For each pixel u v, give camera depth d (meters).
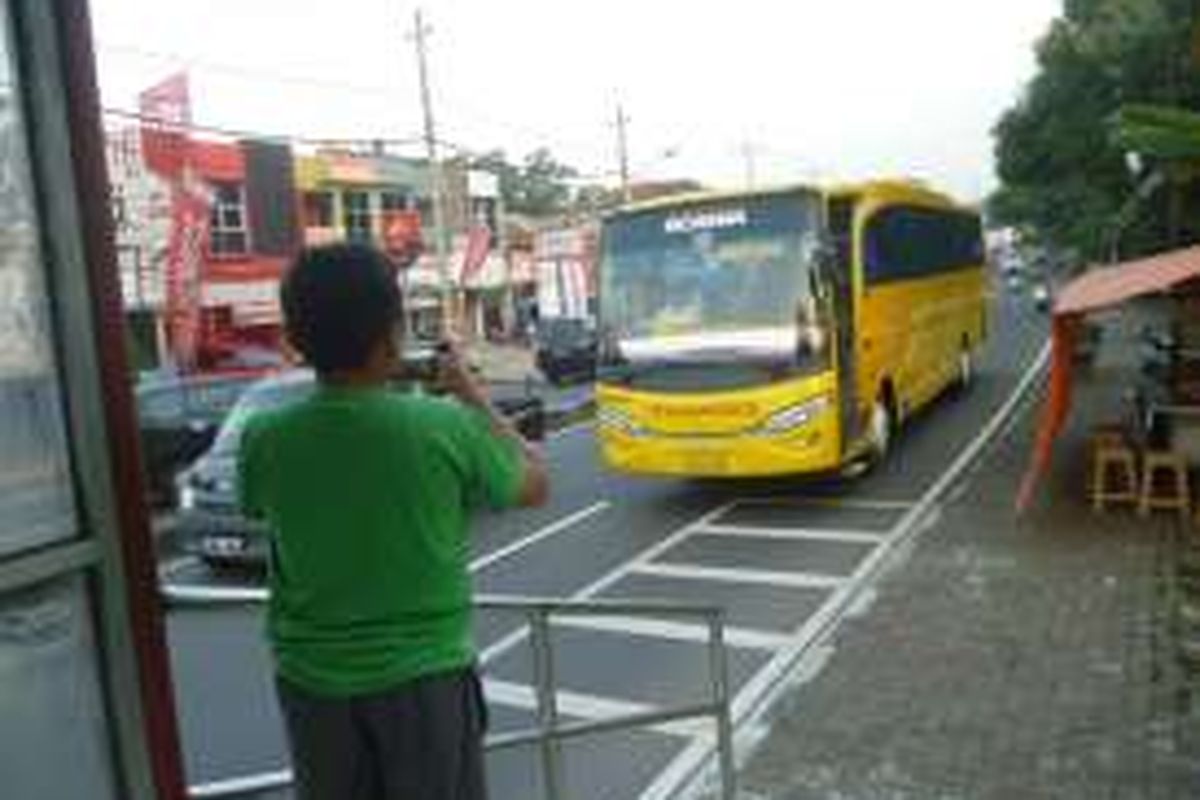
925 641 9.61
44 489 3.07
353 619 3.20
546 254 44.06
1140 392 16.38
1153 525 13.44
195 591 4.18
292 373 16.16
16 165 3.04
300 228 44.94
